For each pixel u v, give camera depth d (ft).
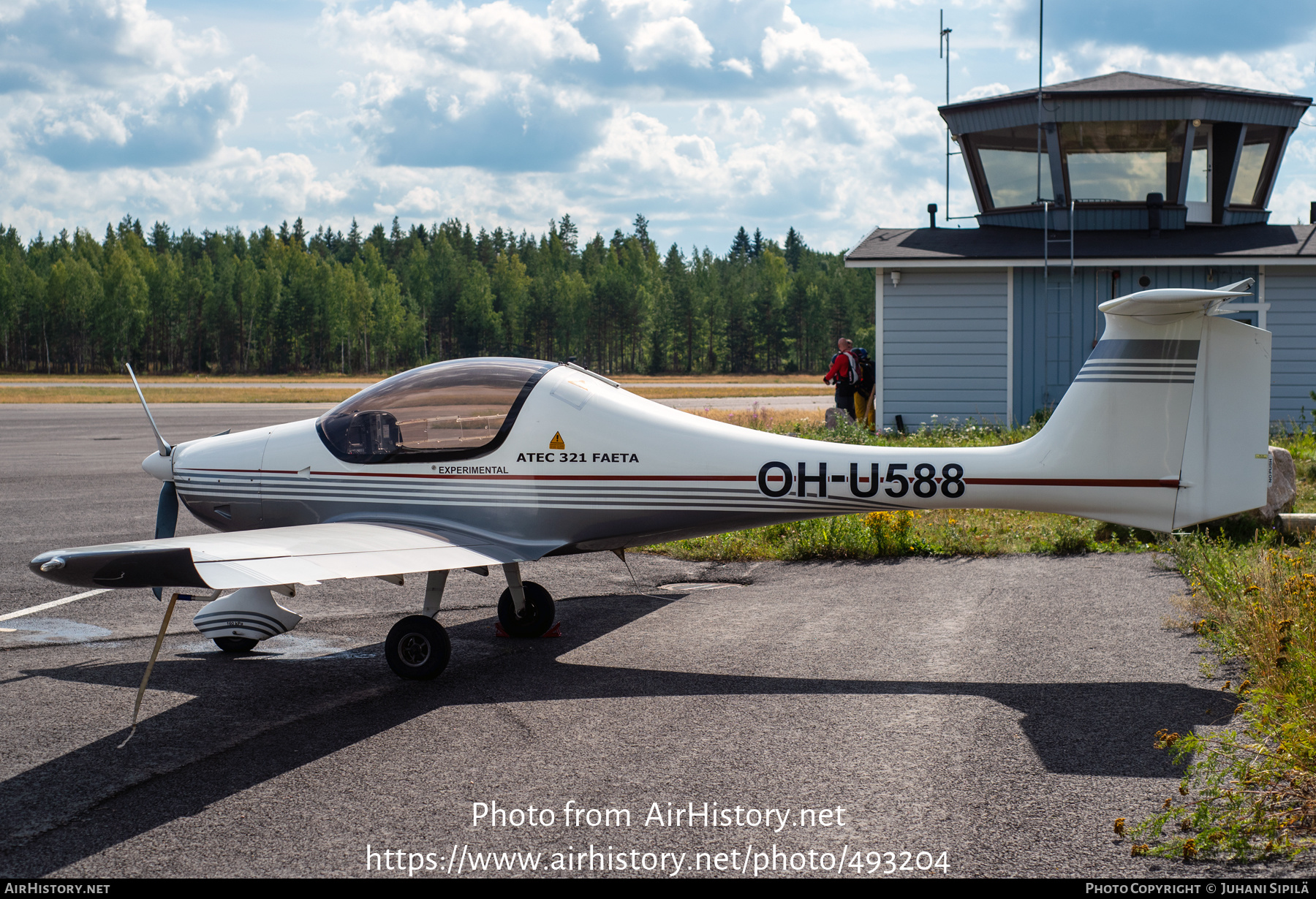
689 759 13.97
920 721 15.25
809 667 18.44
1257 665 16.17
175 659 20.03
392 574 16.79
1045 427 18.31
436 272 439.63
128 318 353.31
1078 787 12.66
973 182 62.23
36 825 12.06
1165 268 53.47
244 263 395.75
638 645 20.49
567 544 20.16
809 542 29.94
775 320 391.04
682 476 19.57
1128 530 29.71
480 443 20.22
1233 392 17.40
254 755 14.42
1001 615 21.83
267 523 21.71
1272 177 59.11
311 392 172.24
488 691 17.56
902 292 56.13
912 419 56.65
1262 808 11.16
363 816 12.27
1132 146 57.82
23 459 60.95
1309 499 33.01
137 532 35.63
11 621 23.32
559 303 391.86
